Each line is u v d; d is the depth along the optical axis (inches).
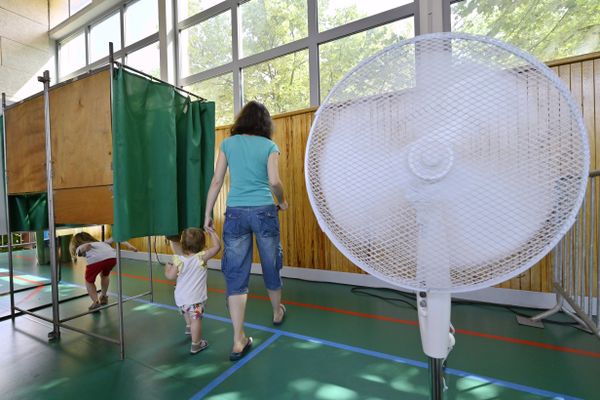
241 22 153.9
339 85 25.9
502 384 55.3
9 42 207.9
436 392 25.5
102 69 67.9
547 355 64.6
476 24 103.3
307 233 126.4
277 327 81.6
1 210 99.3
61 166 76.8
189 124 89.1
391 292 108.7
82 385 57.8
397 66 24.0
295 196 128.6
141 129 70.7
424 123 22.1
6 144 94.9
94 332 81.0
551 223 20.2
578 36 91.4
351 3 125.6
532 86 20.4
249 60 148.9
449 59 22.0
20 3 213.8
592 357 63.3
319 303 99.4
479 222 21.3
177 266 70.0
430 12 106.7
